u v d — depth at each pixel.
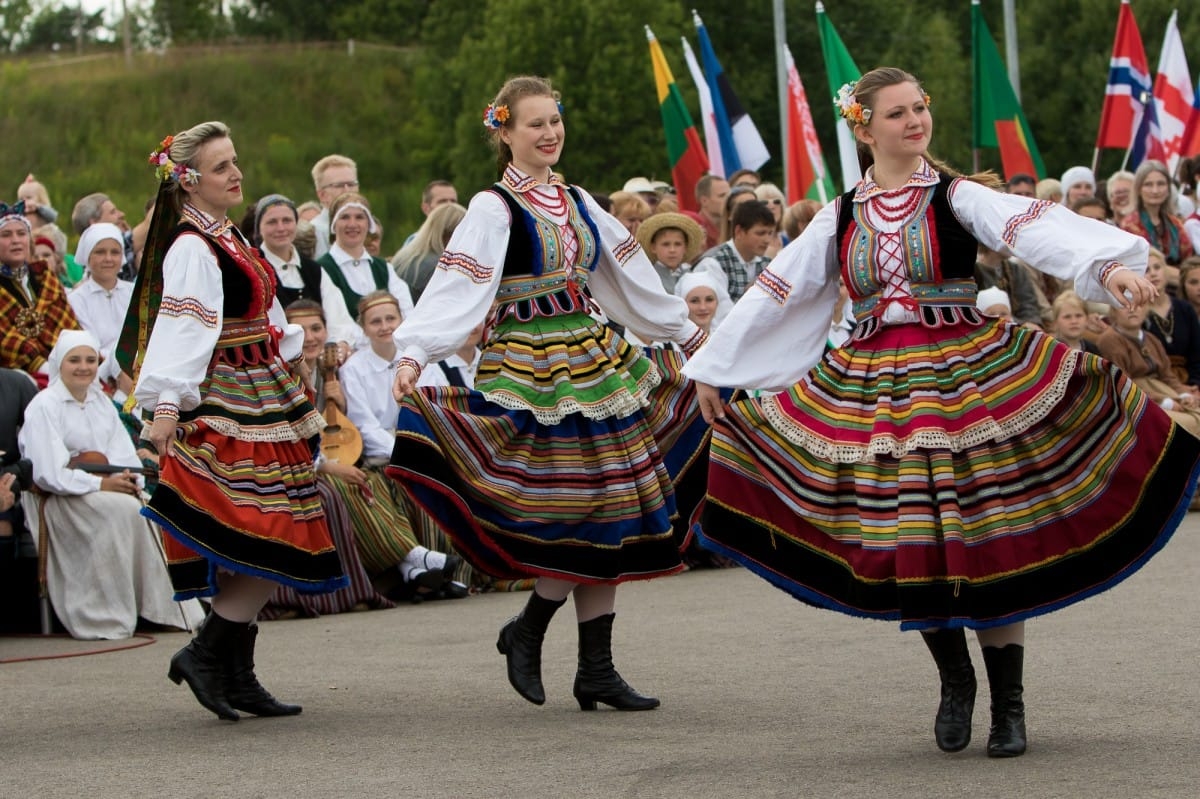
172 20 68.00
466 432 5.88
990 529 4.88
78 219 12.05
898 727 5.39
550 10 42.25
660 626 7.86
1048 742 5.04
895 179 5.24
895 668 6.47
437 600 9.38
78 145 46.12
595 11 41.91
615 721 5.71
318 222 11.93
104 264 10.38
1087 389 4.98
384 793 4.68
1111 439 4.93
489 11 45.06
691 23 45.78
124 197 42.78
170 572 6.03
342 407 9.62
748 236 11.03
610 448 5.98
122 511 8.70
